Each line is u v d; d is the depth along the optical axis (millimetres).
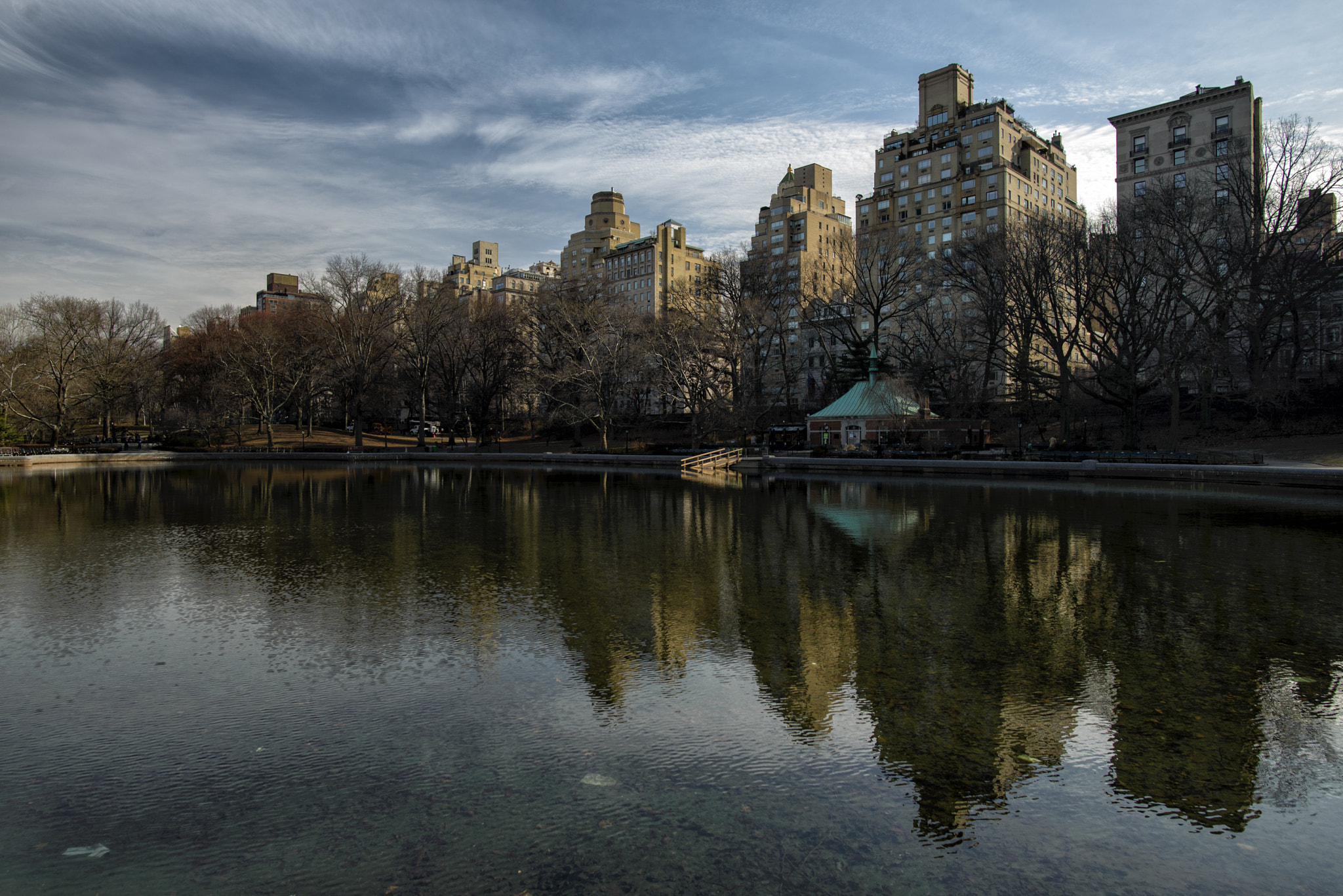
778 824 6270
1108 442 56969
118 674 9883
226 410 84250
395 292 80125
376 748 7664
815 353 102250
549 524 24500
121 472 52656
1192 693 9203
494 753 7551
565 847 5910
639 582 15367
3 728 8188
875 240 74188
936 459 49750
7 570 16672
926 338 77062
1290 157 49219
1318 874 5660
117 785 6934
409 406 98125
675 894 5324
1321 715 8547
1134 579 15617
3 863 5750
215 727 8195
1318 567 16828
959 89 107500
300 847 5938
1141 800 6730
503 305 83688
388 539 21094
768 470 54094
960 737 7977
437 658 10453
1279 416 52469
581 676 9742
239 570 16703
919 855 5844
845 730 8117
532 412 91438
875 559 17922
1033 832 6211
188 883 5500
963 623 12258
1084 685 9469
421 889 5395
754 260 79438
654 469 55812
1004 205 95875
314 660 10398
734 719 8383
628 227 167125
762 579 15672
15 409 70312
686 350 65875
